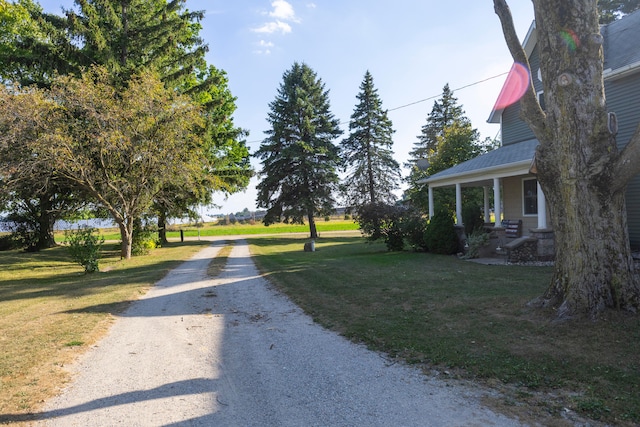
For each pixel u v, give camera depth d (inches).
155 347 204.1
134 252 786.2
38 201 959.6
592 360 152.8
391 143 1513.3
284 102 1331.2
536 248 429.4
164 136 655.1
